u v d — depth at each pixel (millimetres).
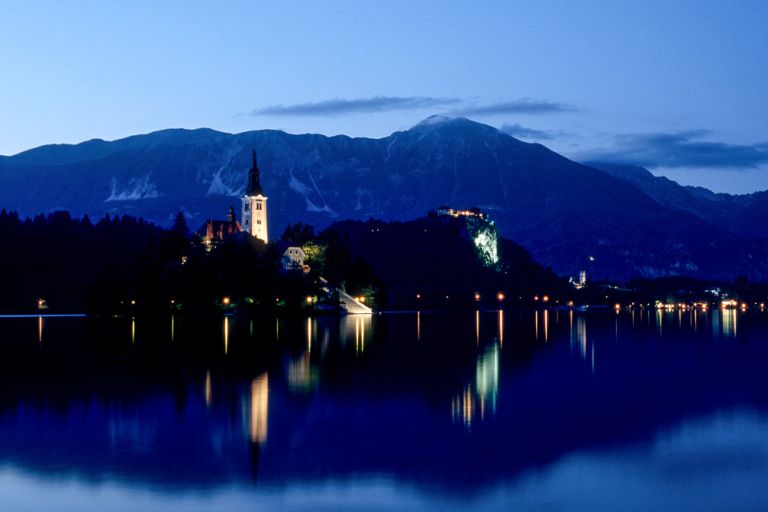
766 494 60094
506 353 158625
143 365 130500
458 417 86562
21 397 98750
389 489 61312
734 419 85812
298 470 66062
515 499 59094
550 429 80688
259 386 107938
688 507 57375
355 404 94250
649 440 76125
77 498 59219
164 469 66312
